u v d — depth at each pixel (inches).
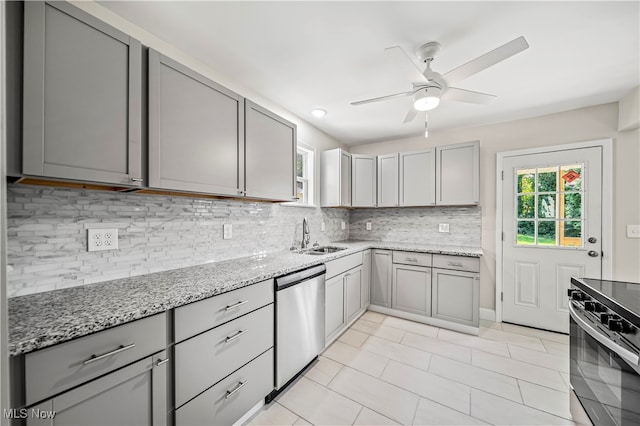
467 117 112.2
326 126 124.7
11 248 43.3
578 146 102.2
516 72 77.0
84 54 41.3
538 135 110.3
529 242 111.4
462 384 71.6
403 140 144.7
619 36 60.9
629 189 94.3
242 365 56.2
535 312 109.7
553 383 71.9
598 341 47.0
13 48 35.1
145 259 60.9
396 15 55.5
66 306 39.5
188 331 45.6
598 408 47.9
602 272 97.9
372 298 127.6
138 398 39.0
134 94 47.4
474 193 113.7
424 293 113.7
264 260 81.2
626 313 40.7
